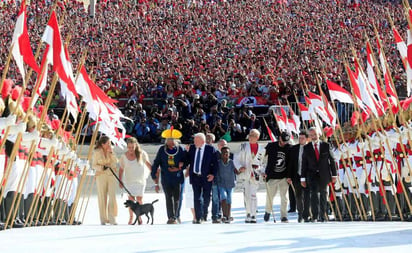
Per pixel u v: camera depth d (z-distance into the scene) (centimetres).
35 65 2112
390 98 3139
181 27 10138
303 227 2023
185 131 5984
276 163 3206
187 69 7250
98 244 1530
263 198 4772
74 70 7425
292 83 6219
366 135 3112
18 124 2033
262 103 6272
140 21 10406
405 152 2691
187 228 2044
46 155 2691
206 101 6097
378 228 1908
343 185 3572
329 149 3109
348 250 1341
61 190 2902
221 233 1778
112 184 3288
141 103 6284
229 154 3297
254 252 1332
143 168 3328
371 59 3238
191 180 3144
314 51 8444
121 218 3816
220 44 8962
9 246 1508
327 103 3897
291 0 11250
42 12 9962
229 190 3259
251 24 10300
